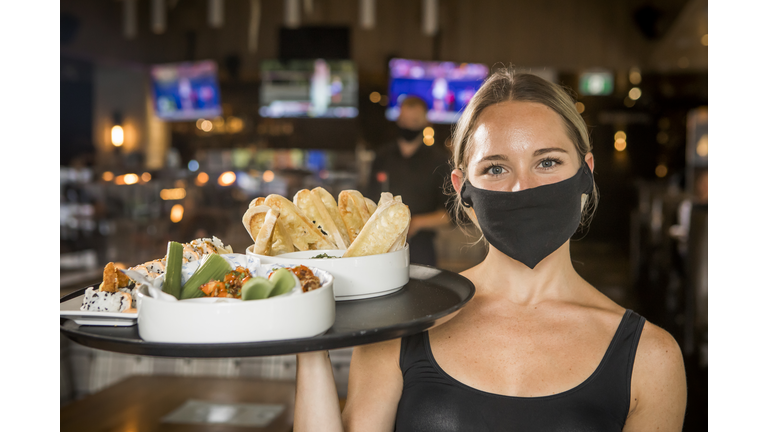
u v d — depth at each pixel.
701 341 4.28
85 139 7.14
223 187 6.54
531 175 1.00
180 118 7.41
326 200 1.14
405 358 1.05
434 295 0.97
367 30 7.18
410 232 3.69
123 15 7.17
